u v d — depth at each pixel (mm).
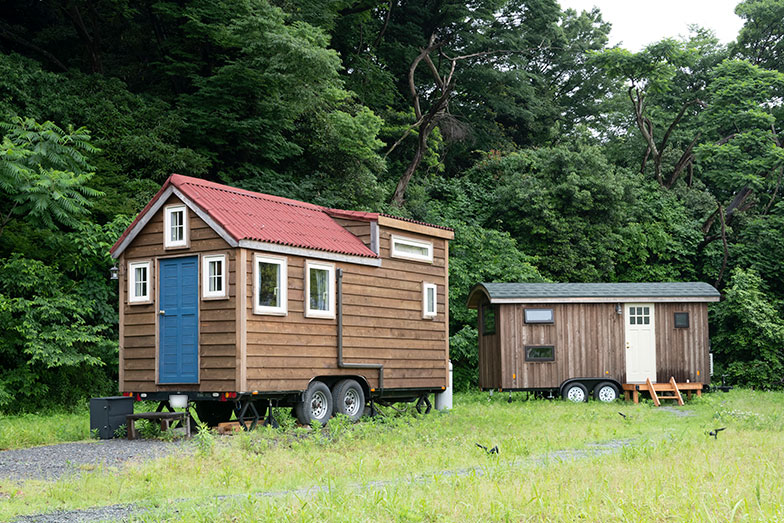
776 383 30875
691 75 45031
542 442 13008
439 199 36156
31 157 19609
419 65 42000
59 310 19422
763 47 43500
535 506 7375
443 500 7727
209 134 26875
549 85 52000
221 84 26312
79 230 20516
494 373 23672
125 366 15539
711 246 37125
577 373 23391
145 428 14758
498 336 23312
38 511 7895
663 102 44781
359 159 30234
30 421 16891
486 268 30031
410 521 6988
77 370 20438
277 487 9062
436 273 19203
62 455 11898
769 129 38906
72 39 30047
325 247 15875
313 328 15602
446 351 19219
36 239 20469
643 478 8438
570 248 33781
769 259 36250
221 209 14891
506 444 12328
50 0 29500
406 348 17969
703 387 24078
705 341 24062
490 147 43094
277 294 14930
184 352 14812
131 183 23188
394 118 37219
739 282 32312
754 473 8891
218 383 14242
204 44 27875
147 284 15438
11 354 19031
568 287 23922
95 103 24406
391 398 18094
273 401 15516
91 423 14406
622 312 23734
